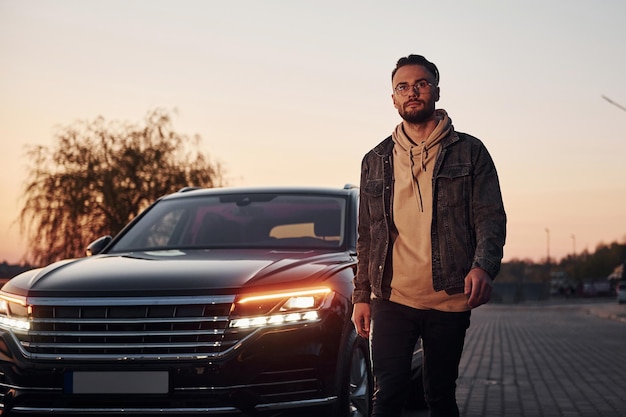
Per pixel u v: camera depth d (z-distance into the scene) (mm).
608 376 11953
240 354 4883
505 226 4102
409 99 4125
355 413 5641
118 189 35250
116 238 6773
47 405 5000
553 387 10562
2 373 5109
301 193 7016
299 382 5012
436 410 4270
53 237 34719
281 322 5004
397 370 4148
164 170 36656
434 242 4098
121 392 4887
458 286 4082
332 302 5215
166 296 4957
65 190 34781
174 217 6887
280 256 5785
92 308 4988
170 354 4883
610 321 36750
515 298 100125
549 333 25188
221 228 6621
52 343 4988
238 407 4863
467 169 4090
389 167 4219
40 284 5215
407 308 4145
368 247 4324
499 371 12703
